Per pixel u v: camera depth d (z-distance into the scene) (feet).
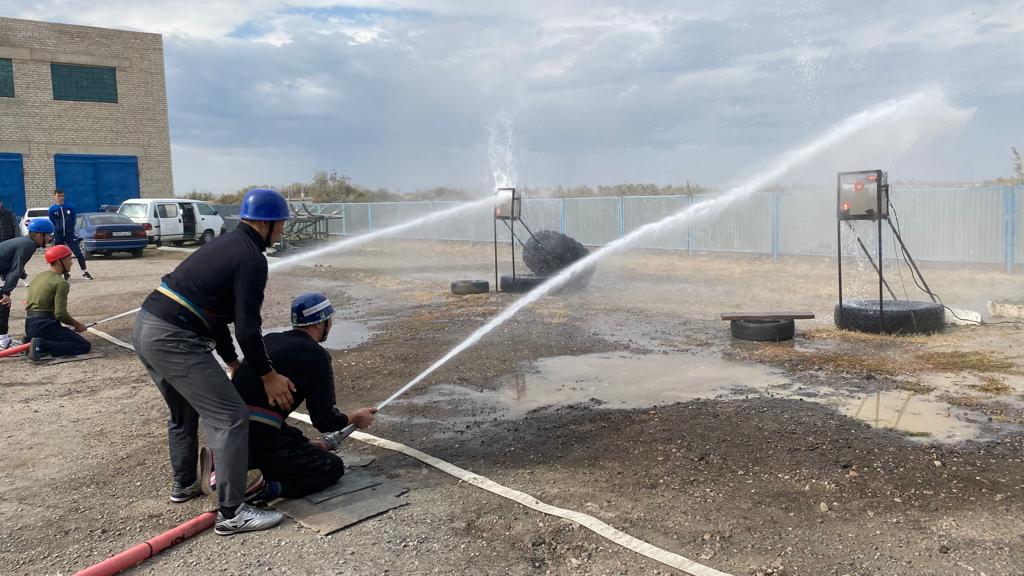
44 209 89.40
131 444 17.66
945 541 11.43
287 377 13.16
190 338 12.05
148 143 119.34
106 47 114.11
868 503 12.91
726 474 14.48
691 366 24.29
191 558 11.60
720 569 10.74
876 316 28.71
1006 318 31.91
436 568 11.05
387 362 26.05
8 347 29.01
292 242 94.73
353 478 14.78
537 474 14.85
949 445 15.81
